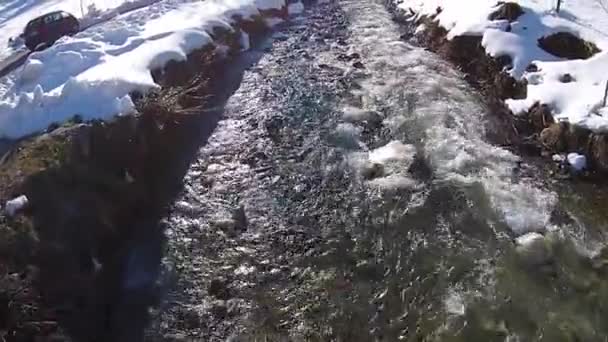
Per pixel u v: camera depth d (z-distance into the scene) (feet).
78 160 42.50
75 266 35.70
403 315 33.96
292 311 34.94
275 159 49.52
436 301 34.50
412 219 41.09
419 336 32.55
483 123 51.75
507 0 63.05
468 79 59.41
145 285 37.01
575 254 37.17
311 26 79.05
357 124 53.31
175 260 38.93
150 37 61.16
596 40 54.24
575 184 43.39
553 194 42.57
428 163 46.75
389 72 62.34
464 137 49.75
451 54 63.26
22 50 65.31
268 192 45.50
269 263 38.65
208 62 62.59
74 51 58.18
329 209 43.11
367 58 66.44
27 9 80.94
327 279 37.01
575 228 39.29
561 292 34.53
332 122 54.03
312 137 52.11
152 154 47.75
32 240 35.17
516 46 56.29
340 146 50.44
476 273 36.06
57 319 32.04
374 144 50.31
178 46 59.72
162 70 55.88
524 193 42.73
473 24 61.77
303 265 38.29
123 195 42.60
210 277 37.68
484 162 46.39
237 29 71.67
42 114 48.01
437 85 58.44
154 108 49.55
